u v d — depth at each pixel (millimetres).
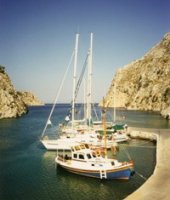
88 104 54000
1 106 106750
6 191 25469
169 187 21125
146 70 189500
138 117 104500
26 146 46781
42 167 33281
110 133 50281
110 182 26812
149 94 170750
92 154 28656
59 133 62281
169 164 27594
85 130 49844
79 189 25500
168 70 174000
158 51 199875
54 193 24797
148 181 22500
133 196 19625
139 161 35094
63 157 30797
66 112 155750
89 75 53688
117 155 38688
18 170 32156
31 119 101938
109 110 156375
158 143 39844
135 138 51562
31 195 24469
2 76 126375
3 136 58250
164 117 100875
